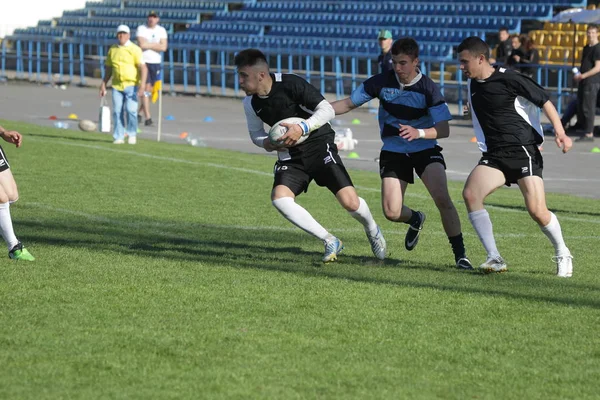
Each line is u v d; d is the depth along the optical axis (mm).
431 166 15406
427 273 14797
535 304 12719
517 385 9430
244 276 14086
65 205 21203
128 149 33188
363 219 15453
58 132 39031
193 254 15914
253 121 15023
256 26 73688
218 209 21406
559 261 14930
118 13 85375
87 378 9336
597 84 41125
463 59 14523
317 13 73938
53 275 13836
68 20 87812
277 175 15219
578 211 22734
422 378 9570
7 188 14828
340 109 15273
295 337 10859
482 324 11656
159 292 12898
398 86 15055
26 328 11008
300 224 15055
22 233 17484
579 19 59219
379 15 69062
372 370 9766
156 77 45062
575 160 35094
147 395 8883
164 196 23125
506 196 25406
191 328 11133
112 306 12102
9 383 9156
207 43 71750
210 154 32969
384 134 15562
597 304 12875
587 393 9258
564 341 11008
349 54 62469
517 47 46625
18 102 56688
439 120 14828
